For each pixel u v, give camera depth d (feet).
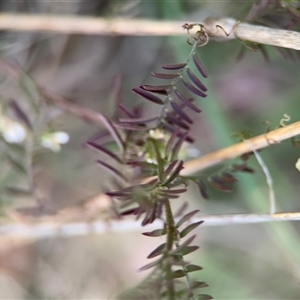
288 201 2.00
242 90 2.03
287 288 1.98
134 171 1.81
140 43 2.05
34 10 2.01
